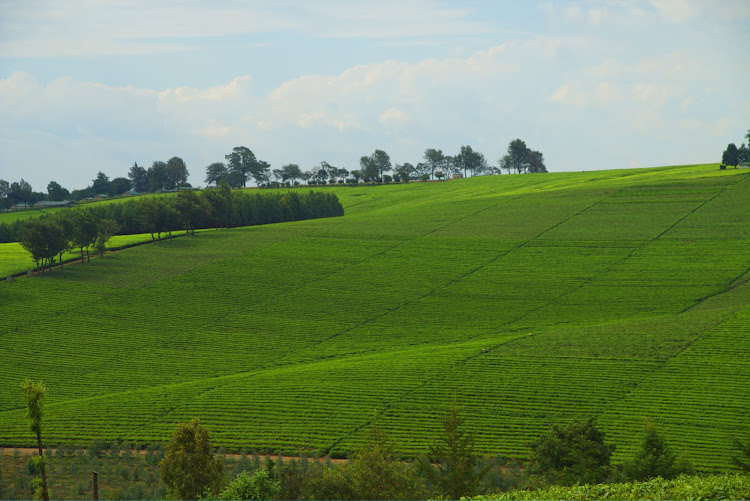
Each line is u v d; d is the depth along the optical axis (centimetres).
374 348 10319
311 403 7888
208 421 7538
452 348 9794
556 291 12794
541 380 8181
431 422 7250
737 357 8425
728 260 13650
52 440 7231
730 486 2688
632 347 9106
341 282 13962
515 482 5669
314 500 4194
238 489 4250
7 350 10306
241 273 14550
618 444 6519
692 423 6894
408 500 4156
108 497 5591
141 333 11219
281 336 11106
